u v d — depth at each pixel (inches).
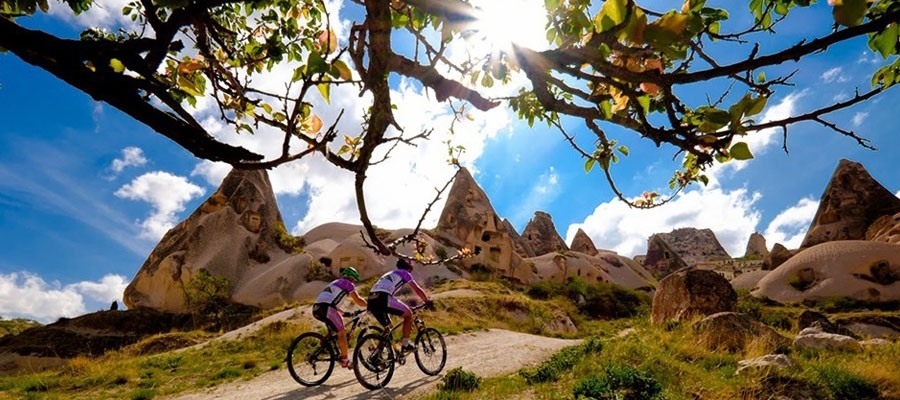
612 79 58.1
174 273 1710.1
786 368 311.6
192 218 1947.6
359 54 71.8
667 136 56.8
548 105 62.3
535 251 3026.6
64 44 41.9
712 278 701.3
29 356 1191.6
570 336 1037.2
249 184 2101.4
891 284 1599.4
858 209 2353.6
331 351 346.9
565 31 62.8
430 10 54.1
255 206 2048.5
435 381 330.3
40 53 41.9
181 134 45.8
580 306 1593.3
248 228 1969.7
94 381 441.1
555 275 2219.5
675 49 52.6
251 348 613.6
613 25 51.7
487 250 2003.0
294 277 1736.0
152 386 424.5
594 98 61.9
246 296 1662.2
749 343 400.8
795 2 60.5
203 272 1631.4
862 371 323.0
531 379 316.2
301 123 78.5
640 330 537.0
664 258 3454.7
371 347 328.5
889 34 53.5
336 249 1867.6
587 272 2301.9
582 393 258.8
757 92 58.9
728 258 3395.7
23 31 41.0
